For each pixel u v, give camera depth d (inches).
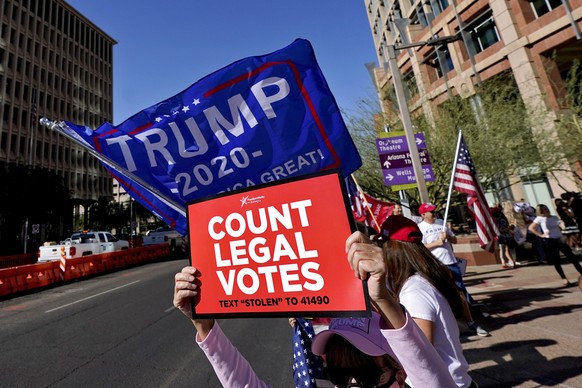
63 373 149.6
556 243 242.2
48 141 1859.0
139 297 333.7
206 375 142.2
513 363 128.9
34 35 1852.9
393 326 37.7
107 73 2492.6
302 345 58.6
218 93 85.2
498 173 481.4
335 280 45.3
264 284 50.4
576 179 534.6
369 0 1378.0
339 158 83.1
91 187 2145.7
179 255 909.2
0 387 137.8
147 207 83.0
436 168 464.8
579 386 107.4
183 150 84.0
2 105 1611.7
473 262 371.2
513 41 652.1
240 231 53.6
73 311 284.7
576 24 570.6
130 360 163.0
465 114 488.4
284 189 51.1
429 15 873.5
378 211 284.2
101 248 701.9
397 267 64.9
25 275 426.6
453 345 57.2
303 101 84.6
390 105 531.5
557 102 570.6
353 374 44.9
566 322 162.9
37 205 1124.5
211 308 53.3
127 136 83.7
